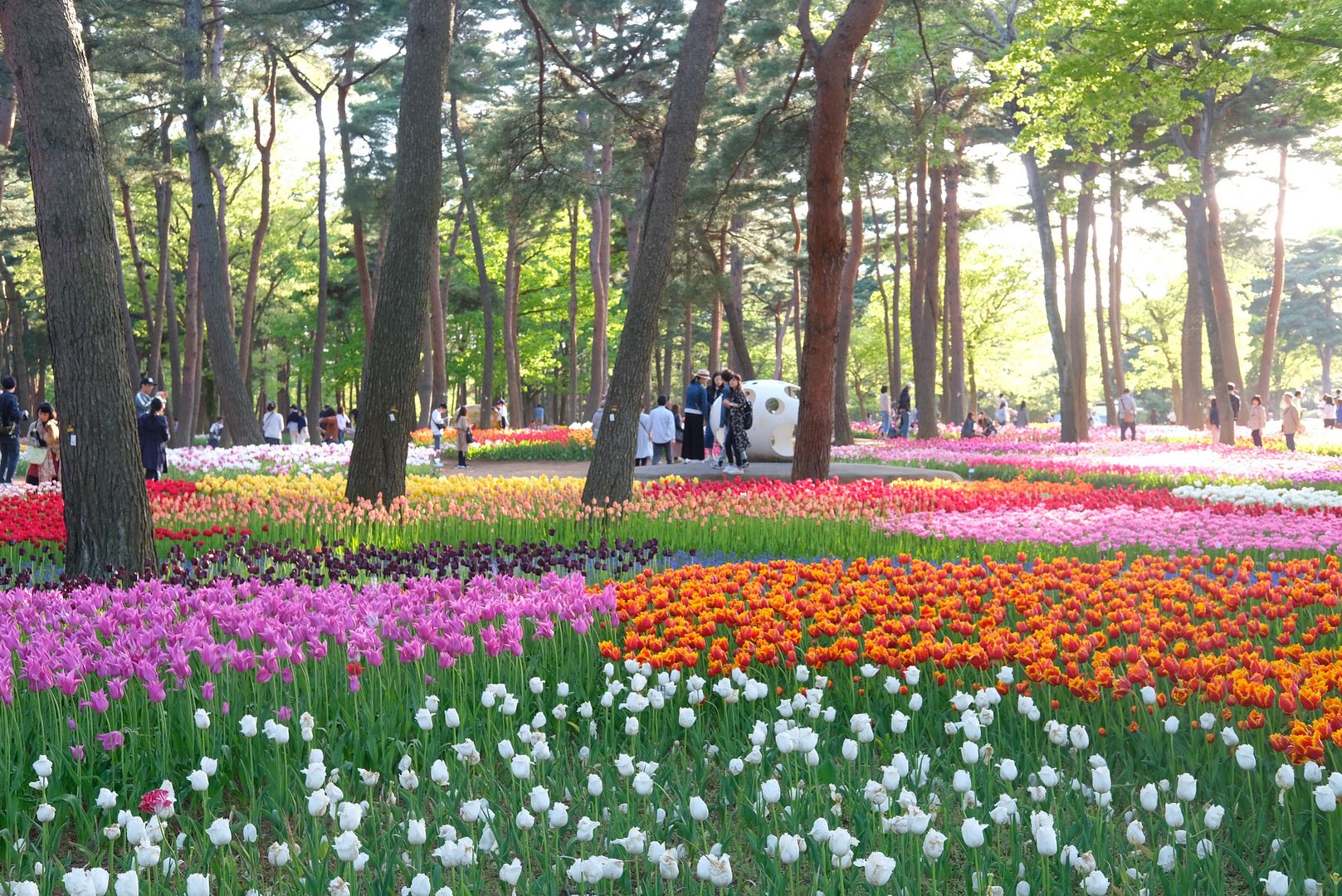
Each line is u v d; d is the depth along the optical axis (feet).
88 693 16.47
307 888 11.59
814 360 56.90
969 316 180.34
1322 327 257.96
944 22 81.35
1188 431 144.56
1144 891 11.28
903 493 45.24
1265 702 14.69
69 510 29.58
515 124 60.90
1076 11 62.90
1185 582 23.72
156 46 96.68
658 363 197.26
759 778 14.30
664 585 25.57
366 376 46.26
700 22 45.44
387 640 19.44
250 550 33.01
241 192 145.79
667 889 12.44
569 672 19.53
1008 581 24.67
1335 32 56.34
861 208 101.40
